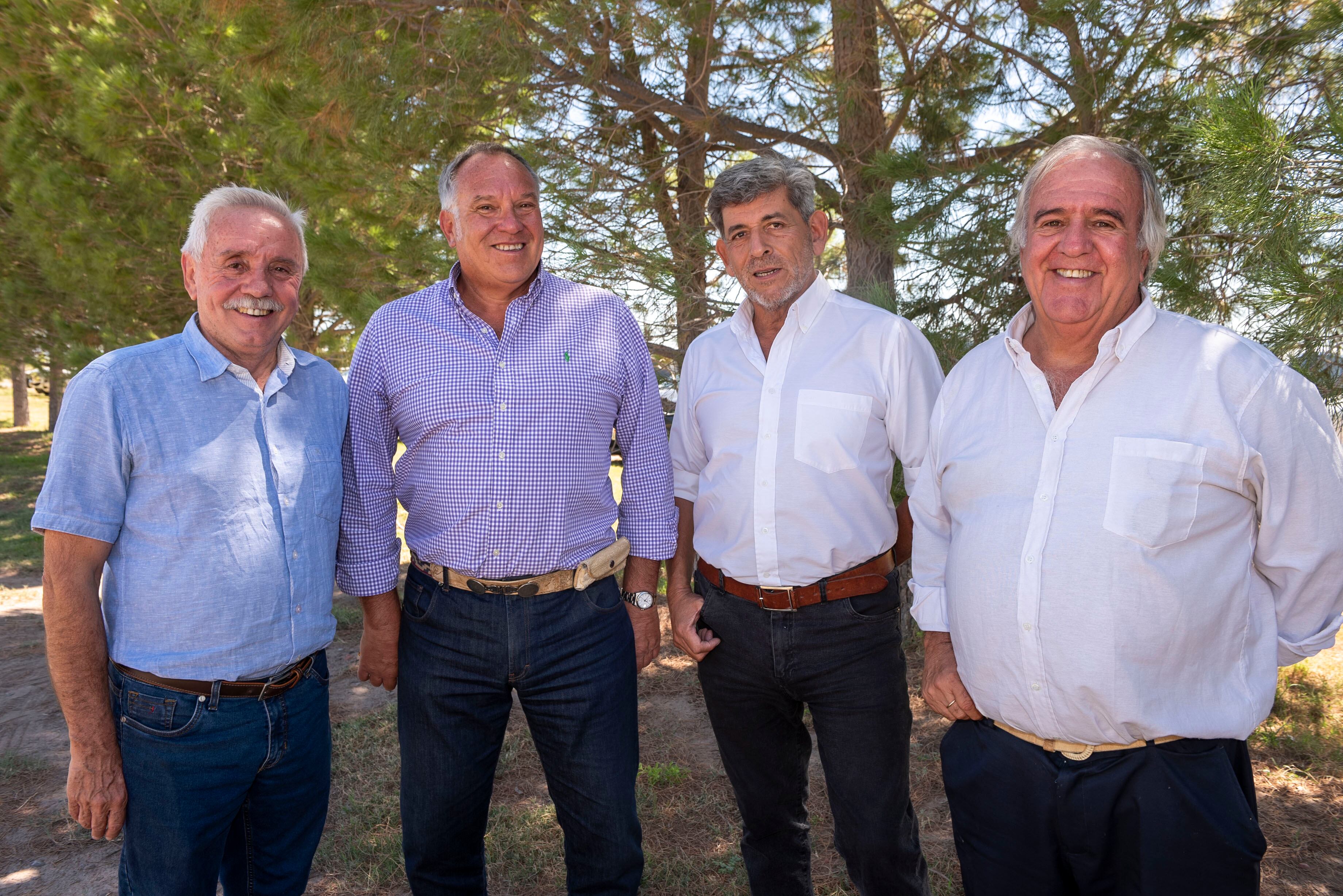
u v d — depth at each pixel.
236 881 1.85
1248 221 1.90
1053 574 1.41
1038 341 1.58
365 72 3.42
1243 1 2.69
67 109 5.28
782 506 1.97
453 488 1.92
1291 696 3.78
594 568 1.97
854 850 1.99
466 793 1.99
